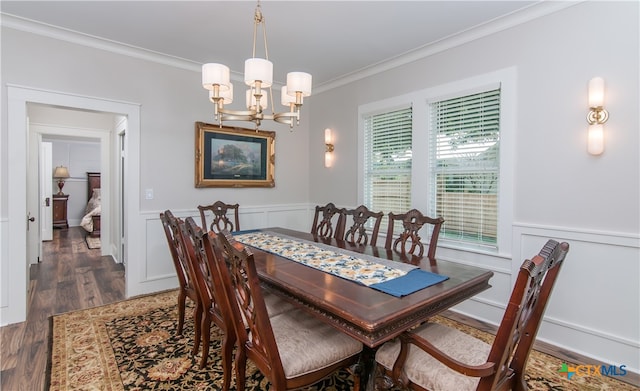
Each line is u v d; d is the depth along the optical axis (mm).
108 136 5062
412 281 1709
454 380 1284
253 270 1276
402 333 1323
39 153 4652
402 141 3545
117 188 4719
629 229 2109
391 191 3676
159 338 2471
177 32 2945
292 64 3674
